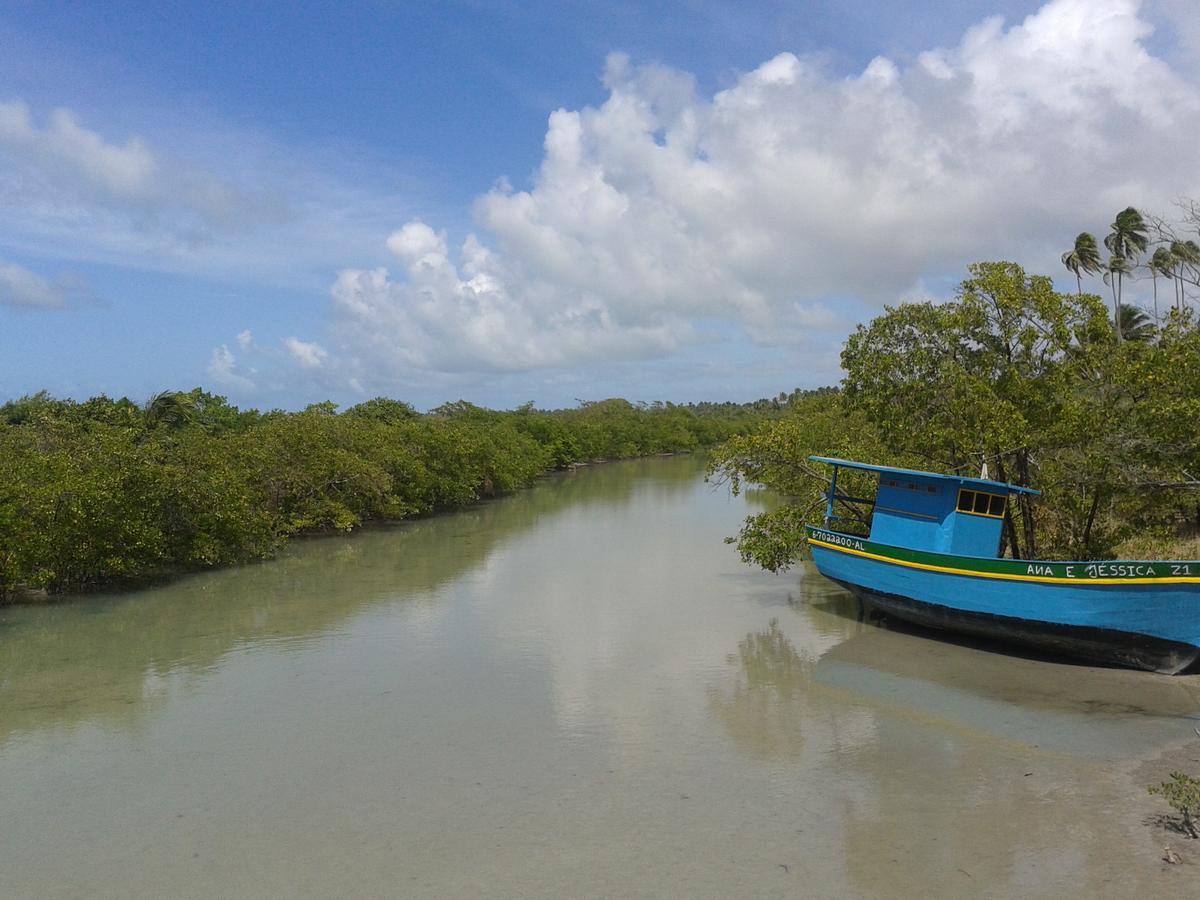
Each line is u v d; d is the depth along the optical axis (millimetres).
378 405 61031
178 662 16406
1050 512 20984
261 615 20438
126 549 22938
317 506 34469
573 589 23562
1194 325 19828
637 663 16109
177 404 40875
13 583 21672
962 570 16172
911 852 8695
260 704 13828
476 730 12523
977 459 18750
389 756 11547
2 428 28953
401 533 36312
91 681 15211
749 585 24078
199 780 10828
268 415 49094
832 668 15648
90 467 22969
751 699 13883
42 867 8695
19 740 12320
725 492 56125
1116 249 42406
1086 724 12492
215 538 26562
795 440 21516
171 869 8617
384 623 19531
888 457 22922
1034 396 17281
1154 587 14039
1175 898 7699
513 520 41062
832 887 8047
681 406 144750
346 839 9188
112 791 10531
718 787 10398
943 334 18391
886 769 10898
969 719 12805
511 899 7938
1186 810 9008
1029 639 15758
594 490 58562
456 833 9289
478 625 19297
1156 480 17719
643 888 8094
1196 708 13125
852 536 18438
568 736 12242
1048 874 8188
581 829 9328
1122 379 17328
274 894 8109
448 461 43656
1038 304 17547
